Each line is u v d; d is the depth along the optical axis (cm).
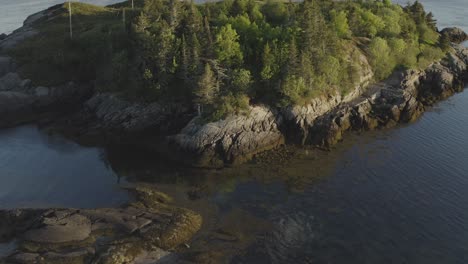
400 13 13862
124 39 10369
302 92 8675
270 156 7956
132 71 9256
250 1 11856
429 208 6297
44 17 14650
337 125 8688
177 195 6650
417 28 13475
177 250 5309
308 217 6097
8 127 9288
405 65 11188
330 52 9775
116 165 7688
